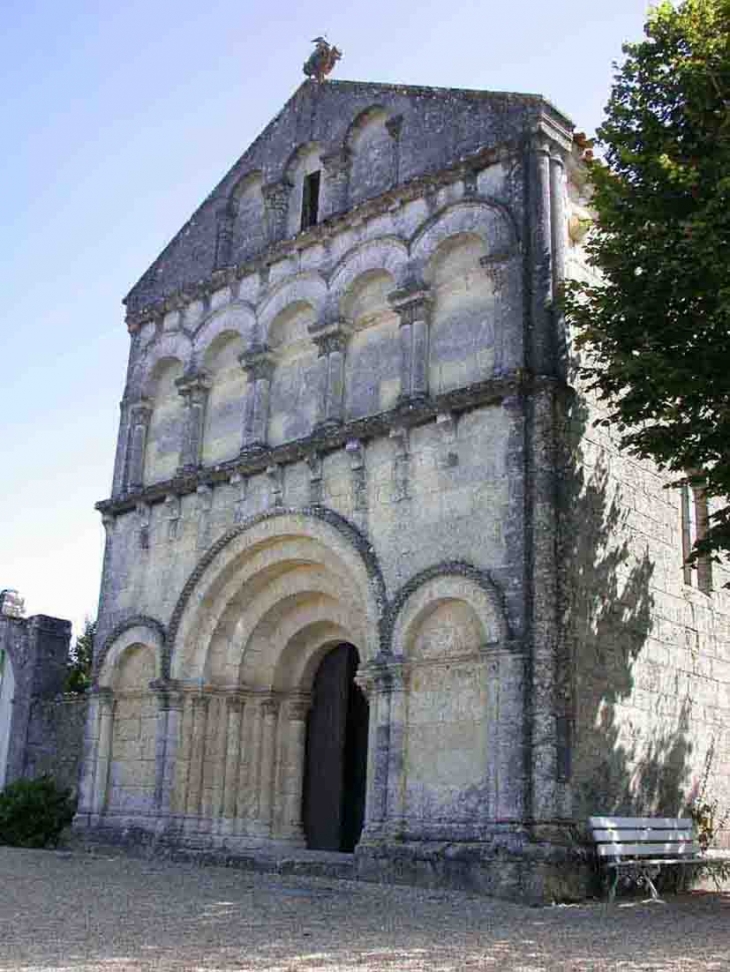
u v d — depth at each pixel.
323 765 22.62
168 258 27.66
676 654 20.28
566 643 17.20
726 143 15.99
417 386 20.20
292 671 23.27
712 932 12.66
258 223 25.81
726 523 17.33
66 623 30.72
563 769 16.58
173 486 24.59
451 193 20.97
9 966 9.33
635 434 17.31
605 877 16.52
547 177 19.72
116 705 25.08
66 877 17.59
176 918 12.70
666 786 19.20
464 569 18.19
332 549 20.67
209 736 22.95
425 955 10.45
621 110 17.75
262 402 23.55
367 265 22.09
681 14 17.50
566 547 17.70
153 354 27.00
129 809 23.81
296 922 12.58
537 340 18.67
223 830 22.19
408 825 18.08
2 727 29.98
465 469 18.88
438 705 18.30
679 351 16.56
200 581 23.33
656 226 16.38
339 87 24.56
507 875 15.88
